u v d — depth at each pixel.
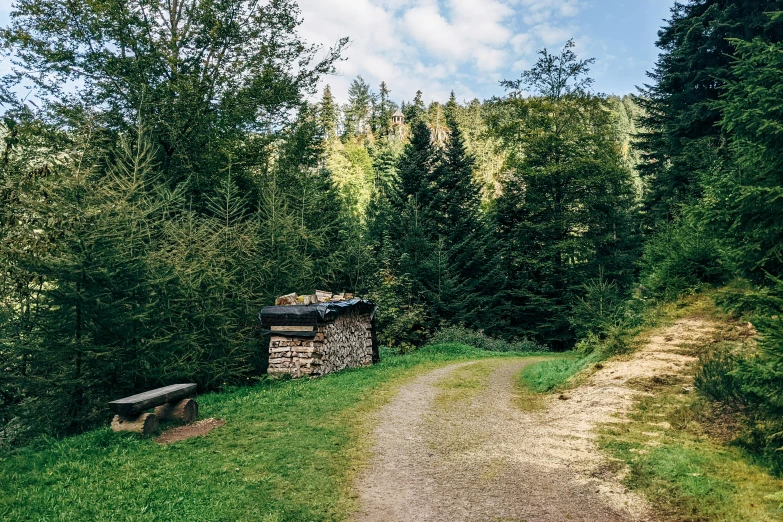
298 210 22.50
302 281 19.38
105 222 11.16
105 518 5.79
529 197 32.62
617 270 31.28
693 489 6.04
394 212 33.00
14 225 10.97
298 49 26.34
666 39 27.70
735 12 22.03
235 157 24.03
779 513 5.30
